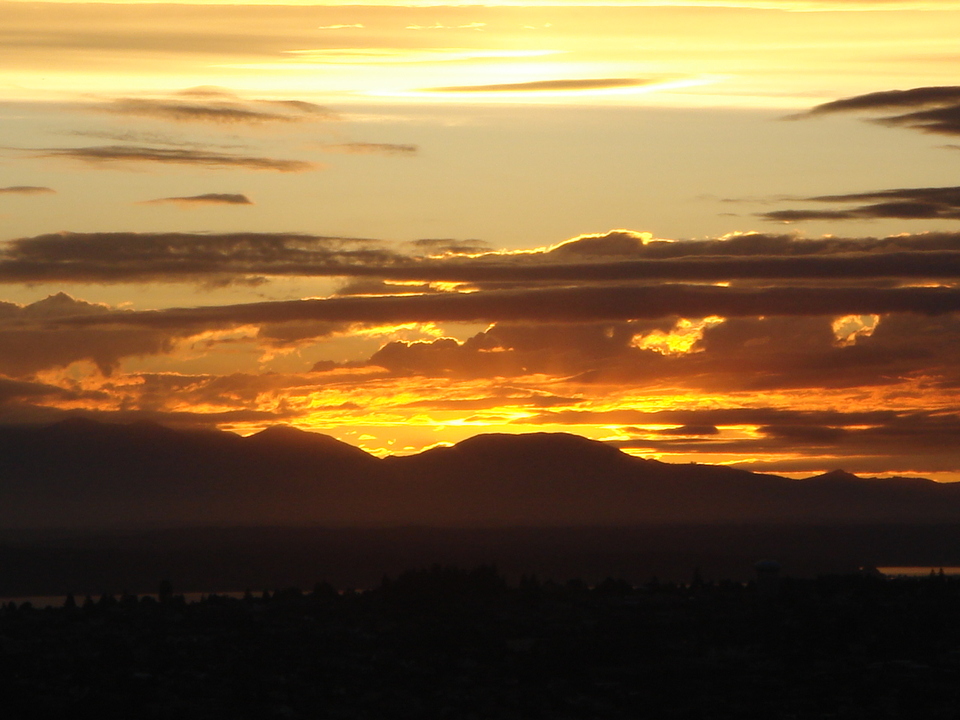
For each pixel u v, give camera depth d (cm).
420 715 14450
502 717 14388
